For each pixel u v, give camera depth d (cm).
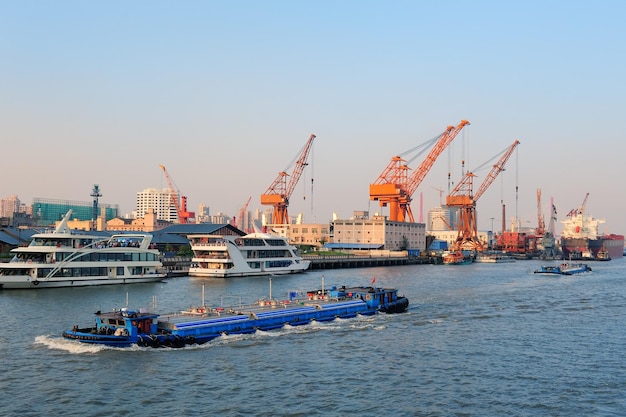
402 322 10175
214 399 5747
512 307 12438
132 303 11931
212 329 8275
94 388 6041
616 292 16112
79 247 15325
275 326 9150
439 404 5684
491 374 6750
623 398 5925
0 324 9300
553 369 6994
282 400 5738
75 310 10819
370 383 6328
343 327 9519
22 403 5597
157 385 6153
